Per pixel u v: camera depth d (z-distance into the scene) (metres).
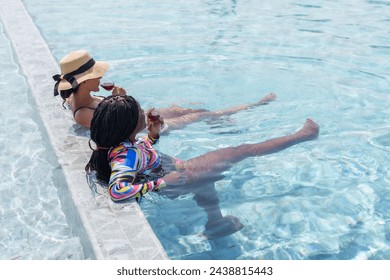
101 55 7.30
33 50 7.10
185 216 3.90
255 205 4.06
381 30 8.65
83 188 3.97
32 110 5.62
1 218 4.02
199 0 10.95
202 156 4.44
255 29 8.62
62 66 4.71
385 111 5.63
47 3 10.73
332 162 4.64
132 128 3.94
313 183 4.34
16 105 5.84
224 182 4.30
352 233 3.77
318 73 6.64
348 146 4.89
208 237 3.70
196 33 8.37
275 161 4.63
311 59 7.15
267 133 5.10
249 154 4.61
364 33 8.47
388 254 3.55
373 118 5.47
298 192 4.22
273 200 4.12
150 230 3.52
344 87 6.22
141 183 4.03
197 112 5.38
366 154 4.78
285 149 4.81
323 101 5.83
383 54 7.42
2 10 9.29
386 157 4.73
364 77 6.55
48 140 4.74
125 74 6.53
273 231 3.78
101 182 4.07
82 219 3.61
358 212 4.00
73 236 3.85
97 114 3.91
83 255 3.63
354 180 4.40
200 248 3.59
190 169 4.29
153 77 6.43
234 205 4.05
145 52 7.41
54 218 4.05
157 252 3.32
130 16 9.57
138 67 6.79
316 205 4.07
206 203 4.02
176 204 4.02
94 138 3.96
